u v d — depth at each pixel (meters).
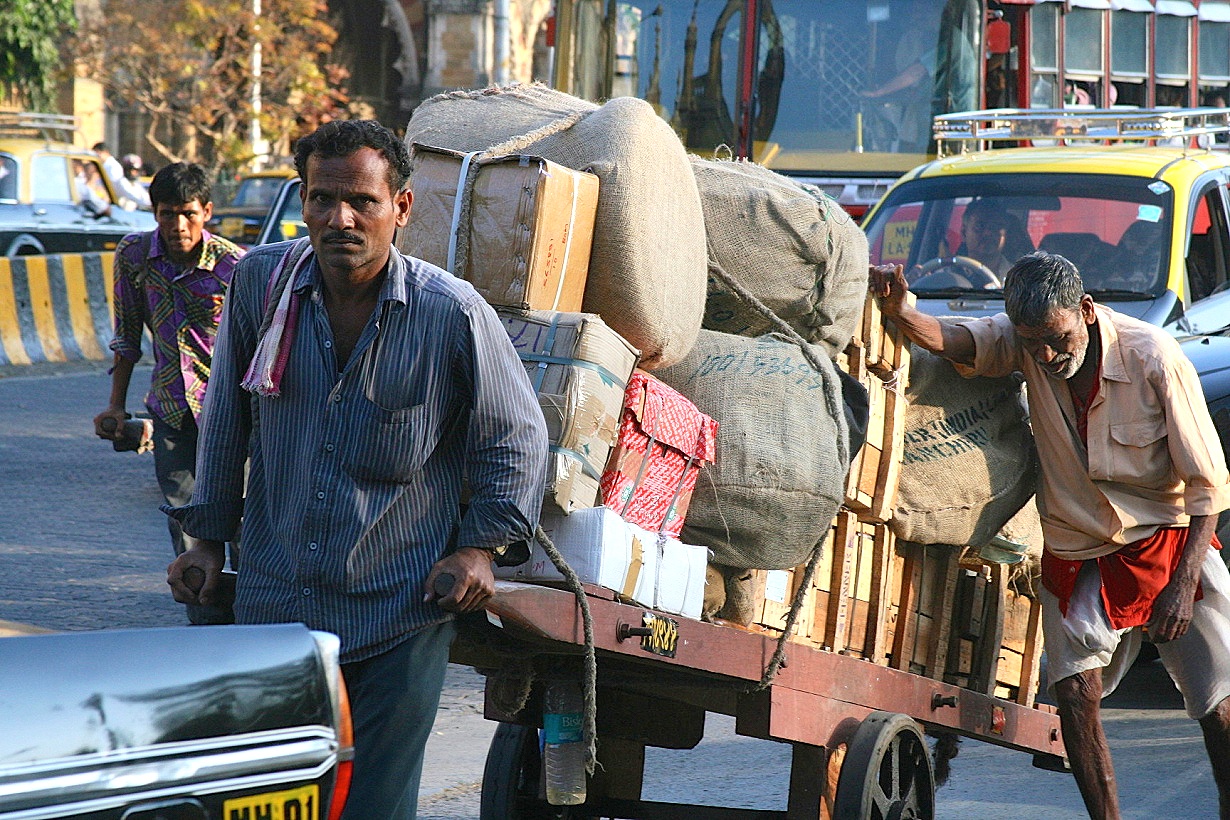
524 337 14.12
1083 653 19.12
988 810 22.36
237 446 13.48
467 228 14.52
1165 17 65.06
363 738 12.86
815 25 50.88
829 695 16.88
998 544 20.05
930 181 37.56
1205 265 35.25
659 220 15.02
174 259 24.12
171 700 9.66
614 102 15.43
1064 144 46.84
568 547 13.77
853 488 17.41
